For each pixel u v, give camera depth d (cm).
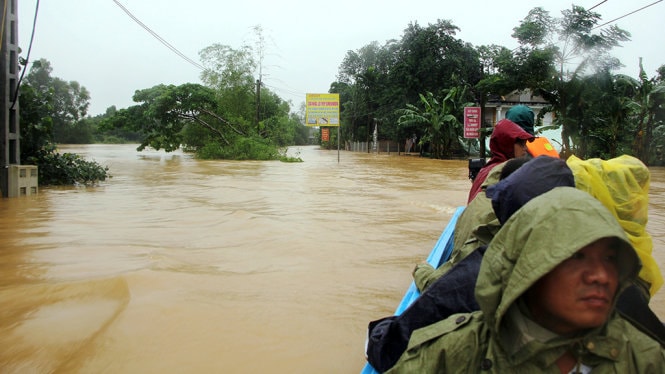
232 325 364
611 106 2467
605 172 239
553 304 142
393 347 237
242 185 1347
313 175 1761
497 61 2653
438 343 173
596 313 139
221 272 496
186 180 1493
